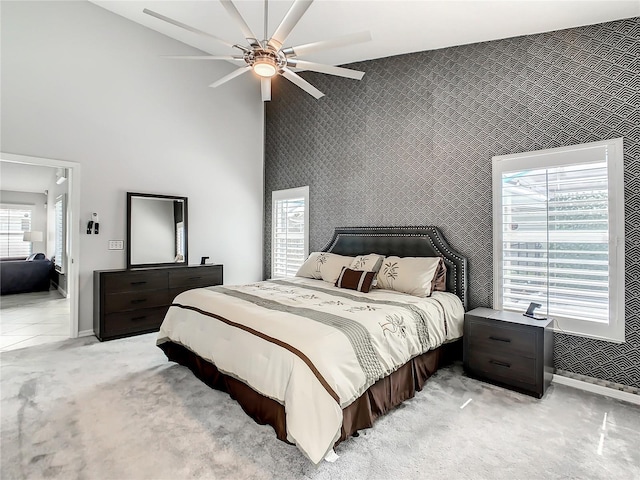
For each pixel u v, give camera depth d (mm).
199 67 4934
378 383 2172
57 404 2311
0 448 1821
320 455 1591
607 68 2561
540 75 2879
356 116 4312
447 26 2975
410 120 3766
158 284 4152
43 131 3586
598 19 2547
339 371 1805
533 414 2234
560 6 2453
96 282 3867
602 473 1669
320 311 2357
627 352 2482
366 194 4211
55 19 3643
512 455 1803
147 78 4387
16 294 6598
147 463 1715
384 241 3908
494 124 3150
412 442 1915
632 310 2465
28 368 2947
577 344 2693
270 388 1868
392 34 3244
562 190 2764
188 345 2711
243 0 3121
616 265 2518
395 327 2336
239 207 5473
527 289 2953
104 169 4035
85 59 3861
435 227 3547
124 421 2105
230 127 5328
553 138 2812
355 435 1978
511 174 3041
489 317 2754
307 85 2768
